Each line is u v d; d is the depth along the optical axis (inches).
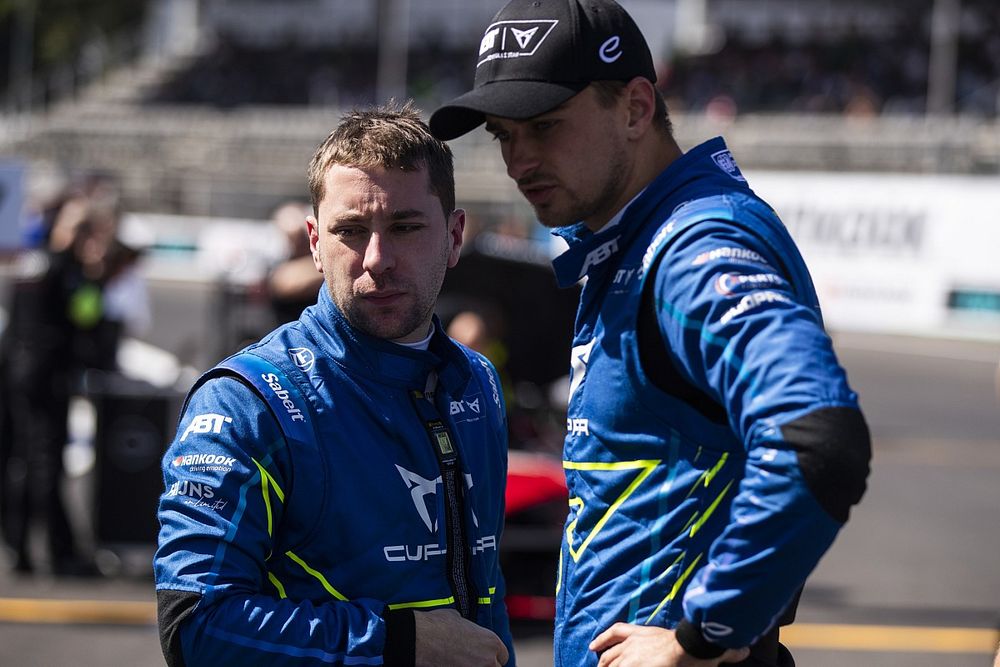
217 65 2162.9
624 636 116.9
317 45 2139.5
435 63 2001.7
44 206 414.0
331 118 1866.4
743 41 1833.2
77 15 2433.6
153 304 1157.1
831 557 414.6
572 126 125.5
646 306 120.3
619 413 123.8
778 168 1504.7
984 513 489.4
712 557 107.3
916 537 446.3
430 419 131.5
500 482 141.9
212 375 127.0
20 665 289.4
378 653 117.6
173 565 118.8
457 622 121.7
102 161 1918.1
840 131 1497.3
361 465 125.3
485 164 1573.6
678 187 125.8
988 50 1637.6
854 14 1793.8
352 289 126.7
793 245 124.0
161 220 1596.9
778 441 102.8
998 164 1346.0
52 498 369.1
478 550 133.6
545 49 123.6
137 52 2327.8
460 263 378.9
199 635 115.6
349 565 124.2
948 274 1050.1
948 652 312.7
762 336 106.8
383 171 125.9
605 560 125.3
